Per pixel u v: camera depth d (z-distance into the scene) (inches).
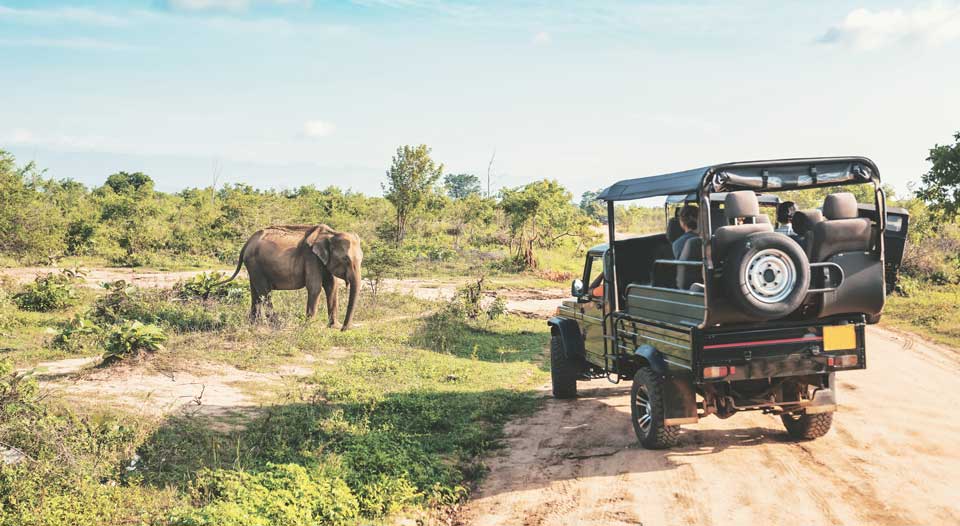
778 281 259.1
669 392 302.5
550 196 1355.8
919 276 1013.2
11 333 570.9
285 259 659.4
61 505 237.1
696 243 295.9
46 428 282.4
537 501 269.3
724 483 275.7
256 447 307.0
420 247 1496.1
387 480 276.8
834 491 263.7
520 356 583.8
